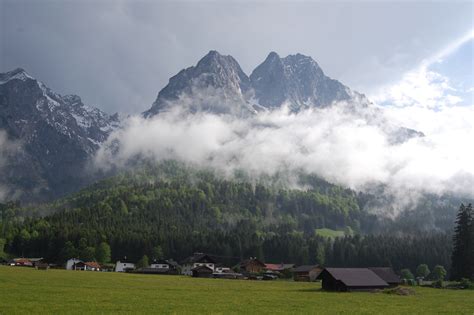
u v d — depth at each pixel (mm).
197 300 73812
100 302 65938
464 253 150625
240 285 123812
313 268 183875
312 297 86125
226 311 60250
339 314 60188
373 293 101188
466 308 71688
